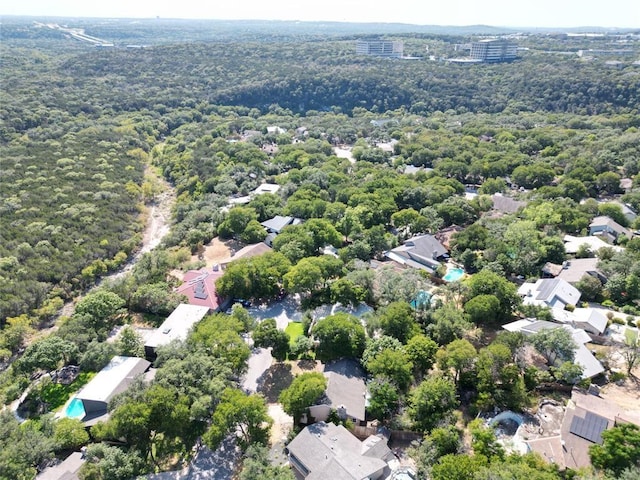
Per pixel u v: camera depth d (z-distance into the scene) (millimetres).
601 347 67250
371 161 161375
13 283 86375
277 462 49406
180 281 89938
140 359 65562
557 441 49688
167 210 137000
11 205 117125
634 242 89312
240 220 108188
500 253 89125
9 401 61781
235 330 66062
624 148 146500
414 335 65250
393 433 54188
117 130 189625
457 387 60562
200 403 52281
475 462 44844
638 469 42406
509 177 144125
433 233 105562
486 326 74062
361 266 85188
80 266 96250
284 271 83438
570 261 88688
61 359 67750
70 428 53500
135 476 48719
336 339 63750
